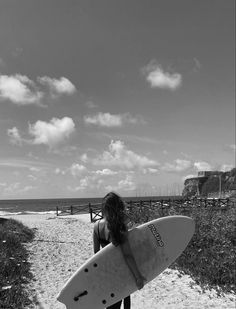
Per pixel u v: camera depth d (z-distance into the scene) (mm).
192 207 17891
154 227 4145
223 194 46562
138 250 3992
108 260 3883
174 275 8070
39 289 6730
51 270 8289
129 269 3883
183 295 6762
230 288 7191
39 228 18609
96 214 24562
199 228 10984
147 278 3951
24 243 11719
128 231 3986
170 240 4164
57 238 14234
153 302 6324
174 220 4258
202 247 9375
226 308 6160
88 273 3871
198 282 7480
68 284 3848
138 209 19453
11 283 6477
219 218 12953
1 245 9211
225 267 7828
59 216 31703
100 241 4098
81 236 15414
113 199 3916
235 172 115875
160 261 4059
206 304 6316
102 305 3836
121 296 3850
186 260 8742
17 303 5684
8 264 7410
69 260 9500
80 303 3830
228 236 10742
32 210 77688
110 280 3865
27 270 7801
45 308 5738
